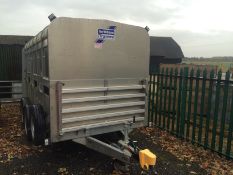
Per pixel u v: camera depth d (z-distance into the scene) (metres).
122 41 5.42
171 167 5.37
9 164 5.47
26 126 6.65
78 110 4.91
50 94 4.73
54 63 4.73
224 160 5.76
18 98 13.42
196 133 7.64
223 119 5.88
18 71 13.38
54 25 4.68
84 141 5.08
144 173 4.52
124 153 4.53
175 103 7.46
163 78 7.86
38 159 5.75
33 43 6.87
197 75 6.59
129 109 5.62
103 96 5.21
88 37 5.02
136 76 5.69
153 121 8.40
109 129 5.36
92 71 5.12
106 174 5.06
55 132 4.80
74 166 5.41
